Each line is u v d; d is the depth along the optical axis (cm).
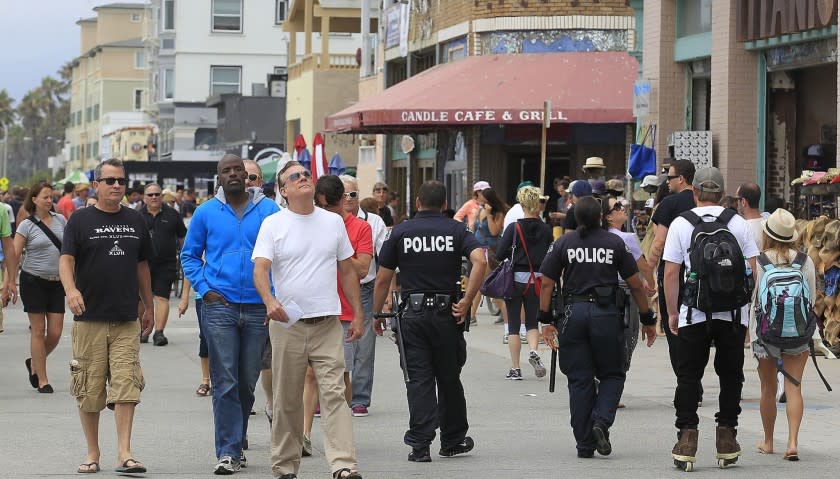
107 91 16738
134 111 16400
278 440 1373
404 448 1605
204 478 1409
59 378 2245
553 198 4588
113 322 1444
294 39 8175
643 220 3181
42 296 2072
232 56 10925
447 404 1544
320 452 1591
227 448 1433
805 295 1497
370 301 1845
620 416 1841
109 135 14050
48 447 1586
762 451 1564
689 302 1433
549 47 4503
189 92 10919
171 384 2184
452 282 1529
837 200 2552
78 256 1449
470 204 3369
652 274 1820
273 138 9369
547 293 1566
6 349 2723
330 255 1367
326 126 4950
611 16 4453
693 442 1456
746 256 1504
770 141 3148
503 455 1559
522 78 4347
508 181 4631
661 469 1469
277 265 1362
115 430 1722
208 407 1928
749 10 3053
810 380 2136
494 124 4403
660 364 2400
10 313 3628
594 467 1480
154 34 12800
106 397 1452
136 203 4369
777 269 1501
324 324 1360
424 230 1524
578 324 1534
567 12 4475
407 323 1520
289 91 8031
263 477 1415
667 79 3512
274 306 1335
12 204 4734
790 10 2875
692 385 1459
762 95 3139
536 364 2209
